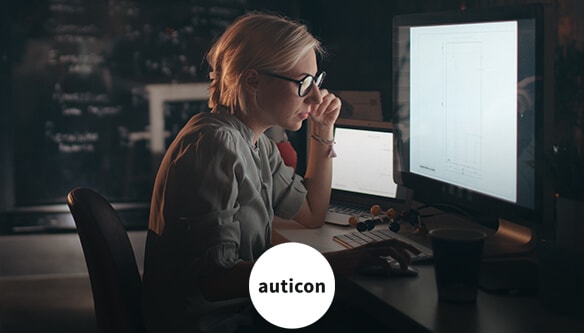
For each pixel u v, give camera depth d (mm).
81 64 3355
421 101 1688
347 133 2152
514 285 1218
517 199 1339
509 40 1345
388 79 2492
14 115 3326
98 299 1334
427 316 1101
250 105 1491
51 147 3371
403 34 1751
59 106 3361
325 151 1824
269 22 1478
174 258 1341
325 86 3004
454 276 1151
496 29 1382
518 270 1307
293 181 1752
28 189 3357
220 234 1279
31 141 3350
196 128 1374
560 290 1093
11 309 3031
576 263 1071
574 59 1570
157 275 1372
